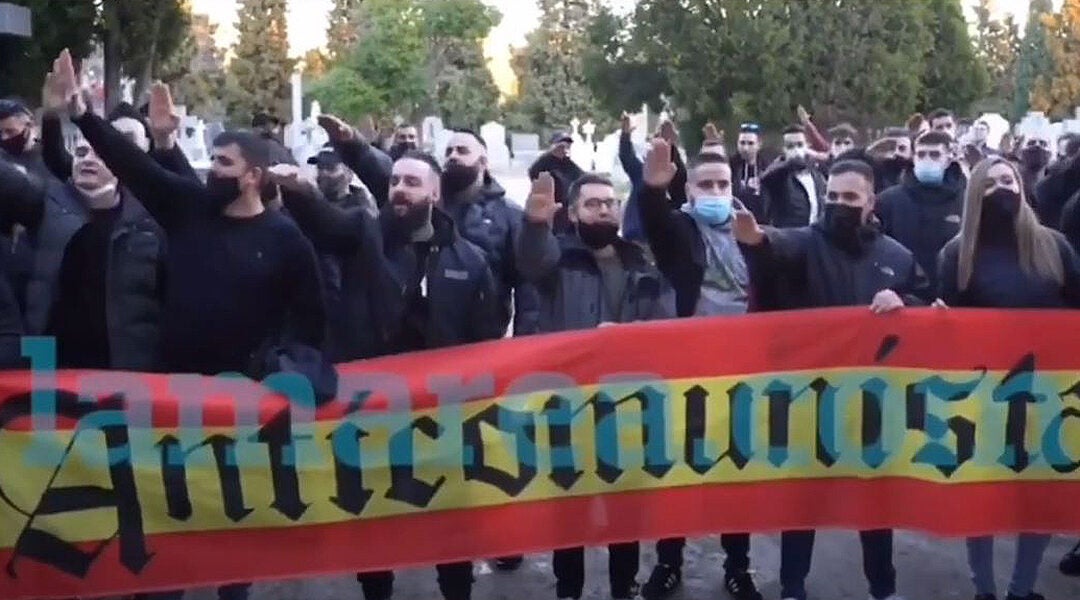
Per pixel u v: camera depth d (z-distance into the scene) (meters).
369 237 4.93
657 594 5.71
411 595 5.80
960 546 6.46
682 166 6.10
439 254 5.11
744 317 5.13
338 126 6.43
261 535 4.76
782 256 5.20
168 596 4.97
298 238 4.58
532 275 5.30
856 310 5.16
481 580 6.00
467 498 4.94
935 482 5.24
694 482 5.14
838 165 5.25
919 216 7.50
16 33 13.44
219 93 58.28
